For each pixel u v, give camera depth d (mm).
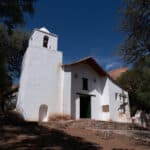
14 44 25594
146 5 15727
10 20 10648
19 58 28297
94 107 23859
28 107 18391
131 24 16906
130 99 28125
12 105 25641
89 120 18109
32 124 15922
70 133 14188
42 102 19281
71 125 17047
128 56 18016
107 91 24391
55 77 20891
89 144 11508
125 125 20672
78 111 22047
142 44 16984
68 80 21109
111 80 25344
